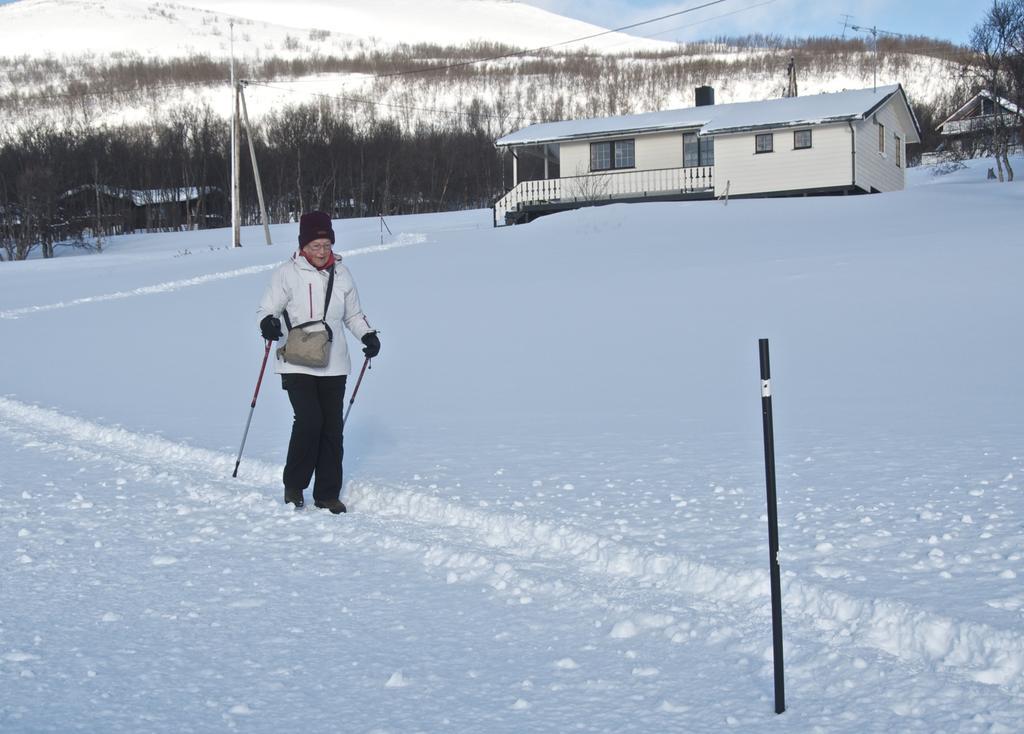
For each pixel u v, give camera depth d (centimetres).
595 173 4138
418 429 889
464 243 3222
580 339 1459
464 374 1234
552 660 380
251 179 9075
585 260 2545
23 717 340
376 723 332
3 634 420
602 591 448
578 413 933
